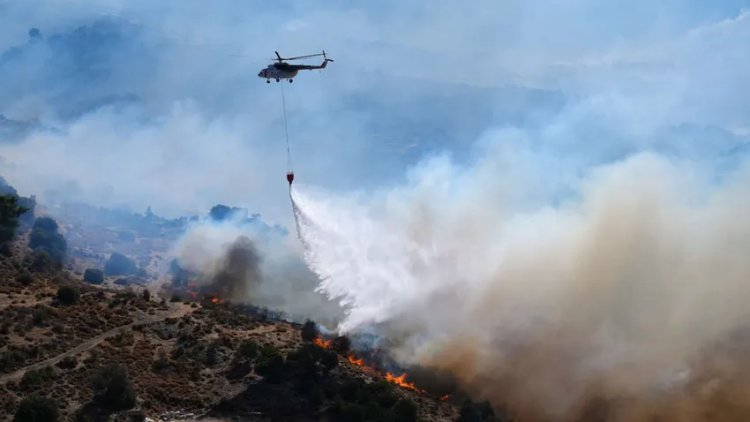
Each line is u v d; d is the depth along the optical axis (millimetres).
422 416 75312
